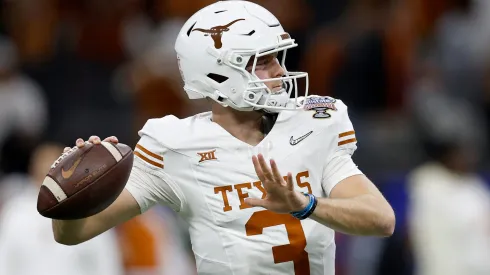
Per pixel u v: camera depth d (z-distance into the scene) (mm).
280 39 14578
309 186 14516
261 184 14430
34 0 37312
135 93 33781
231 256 14430
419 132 30469
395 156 31156
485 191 26438
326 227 14586
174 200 14836
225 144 14570
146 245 25266
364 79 32938
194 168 14578
